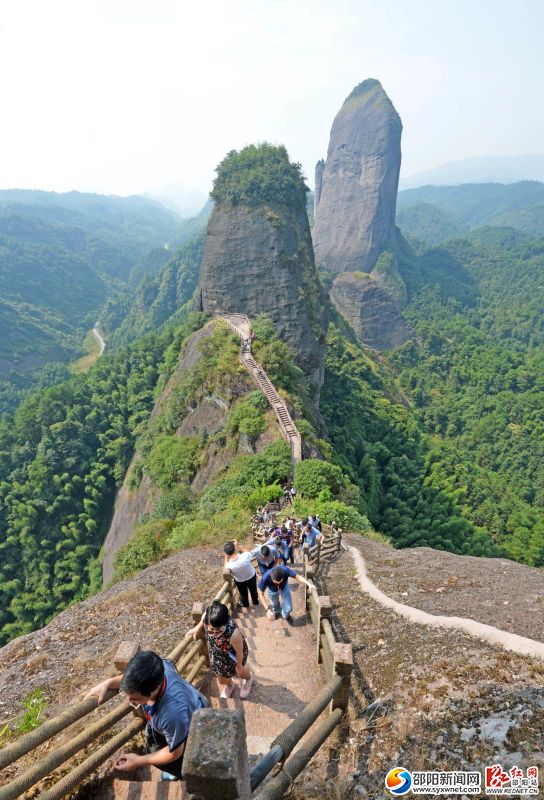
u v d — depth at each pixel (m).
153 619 9.48
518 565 10.73
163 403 52.81
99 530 60.09
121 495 55.47
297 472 22.92
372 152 160.88
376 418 77.62
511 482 83.38
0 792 3.01
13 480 63.25
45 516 59.88
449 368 127.50
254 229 57.75
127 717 5.81
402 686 5.55
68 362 169.38
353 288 135.12
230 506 21.02
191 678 6.06
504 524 63.44
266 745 5.55
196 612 6.36
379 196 160.75
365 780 4.33
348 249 164.62
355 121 165.88
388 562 11.94
